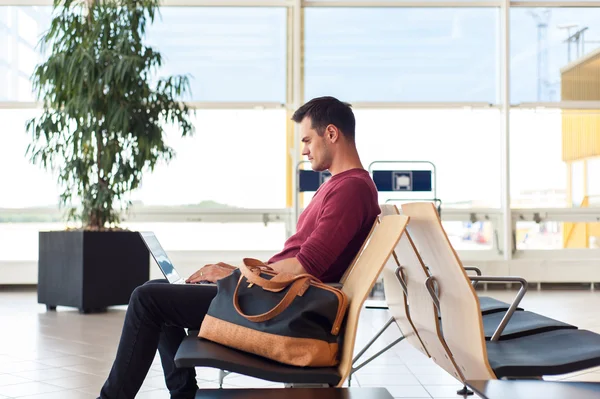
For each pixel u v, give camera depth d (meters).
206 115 8.81
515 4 8.88
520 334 2.28
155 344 2.17
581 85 8.90
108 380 2.16
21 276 8.56
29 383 3.50
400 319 2.98
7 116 8.70
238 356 1.83
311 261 2.14
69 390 3.36
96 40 6.52
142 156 6.59
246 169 8.84
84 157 6.64
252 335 1.85
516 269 8.65
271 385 3.54
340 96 8.88
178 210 8.75
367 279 1.74
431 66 8.88
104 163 6.54
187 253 8.76
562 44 8.91
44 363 4.02
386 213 2.73
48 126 6.57
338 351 1.86
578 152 8.93
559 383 1.35
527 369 1.84
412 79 8.88
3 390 3.35
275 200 8.87
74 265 6.40
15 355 4.26
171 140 8.77
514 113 8.92
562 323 2.38
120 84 6.42
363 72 8.88
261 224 8.84
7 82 8.75
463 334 2.04
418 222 2.17
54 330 5.31
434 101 8.87
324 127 2.39
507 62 8.78
